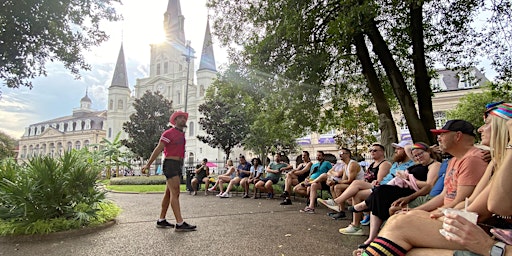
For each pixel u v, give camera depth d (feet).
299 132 39.86
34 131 321.11
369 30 28.99
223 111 95.81
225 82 37.14
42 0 32.40
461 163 8.77
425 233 6.12
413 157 15.14
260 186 33.78
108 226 17.71
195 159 186.50
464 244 5.46
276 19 29.68
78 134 269.85
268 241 13.99
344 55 33.53
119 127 224.74
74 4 36.27
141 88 227.81
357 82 45.91
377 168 19.15
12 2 30.68
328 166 25.86
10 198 15.66
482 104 82.33
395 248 6.12
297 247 12.94
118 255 12.10
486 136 8.49
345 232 15.40
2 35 31.55
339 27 23.56
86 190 17.85
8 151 184.85
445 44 35.53
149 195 40.16
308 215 21.36
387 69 30.81
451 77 114.52
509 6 28.63
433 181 12.68
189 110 196.85
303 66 29.30
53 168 16.60
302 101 33.35
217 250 12.60
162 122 117.50
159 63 223.92
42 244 13.94
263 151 89.92
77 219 16.44
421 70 30.40
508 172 5.49
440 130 9.34
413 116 28.94
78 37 38.73
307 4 26.61
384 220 12.34
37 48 34.99
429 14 33.06
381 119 30.50
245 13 34.19
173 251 12.55
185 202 30.53
